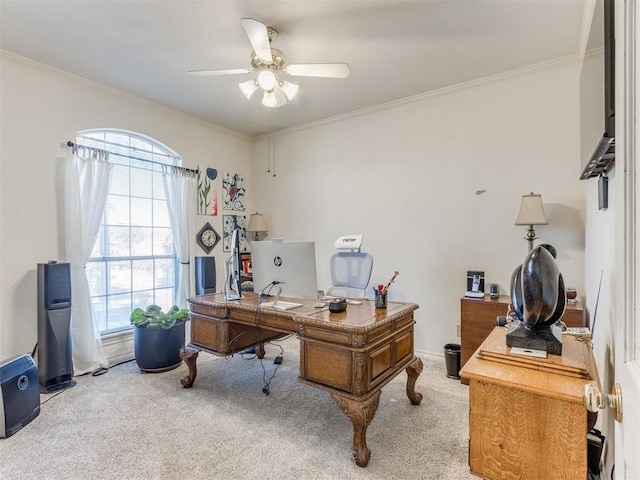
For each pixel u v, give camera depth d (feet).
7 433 7.19
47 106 10.22
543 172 10.19
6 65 9.43
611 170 5.25
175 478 6.01
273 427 7.64
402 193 12.71
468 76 10.84
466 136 11.41
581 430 3.76
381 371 7.08
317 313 7.75
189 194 13.98
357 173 13.82
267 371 10.90
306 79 10.98
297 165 15.64
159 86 11.50
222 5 7.54
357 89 11.71
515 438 4.07
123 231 12.41
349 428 7.62
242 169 16.70
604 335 5.66
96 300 11.68
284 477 6.04
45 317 9.45
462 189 11.50
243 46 9.19
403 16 7.93
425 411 8.30
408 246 12.57
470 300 9.89
